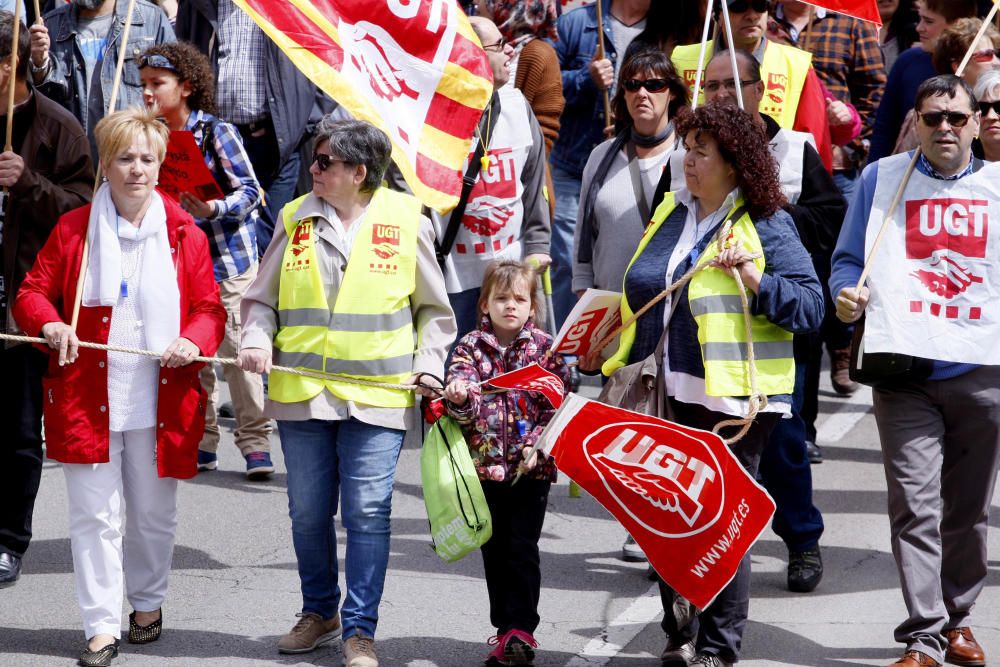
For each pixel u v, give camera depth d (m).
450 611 8.53
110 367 7.54
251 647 7.88
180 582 8.99
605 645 7.96
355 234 7.60
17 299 7.55
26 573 9.05
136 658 7.68
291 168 12.66
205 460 11.36
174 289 7.65
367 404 7.47
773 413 7.35
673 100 9.57
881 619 8.39
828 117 11.50
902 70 11.30
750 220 7.32
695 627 7.73
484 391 7.59
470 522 7.32
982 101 8.64
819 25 13.69
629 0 13.17
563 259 12.88
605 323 7.84
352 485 7.53
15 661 7.58
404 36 8.58
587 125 12.88
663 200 7.95
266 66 12.39
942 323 7.48
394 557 9.51
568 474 7.07
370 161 7.51
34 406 8.71
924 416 7.61
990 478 7.68
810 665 7.67
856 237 7.83
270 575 9.14
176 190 9.20
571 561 9.45
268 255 7.70
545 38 13.28
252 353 7.45
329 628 7.92
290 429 7.64
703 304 7.22
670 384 7.42
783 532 8.90
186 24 12.78
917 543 7.50
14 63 8.00
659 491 7.00
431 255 7.74
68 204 8.38
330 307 7.54
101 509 7.52
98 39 12.18
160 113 10.43
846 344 13.64
